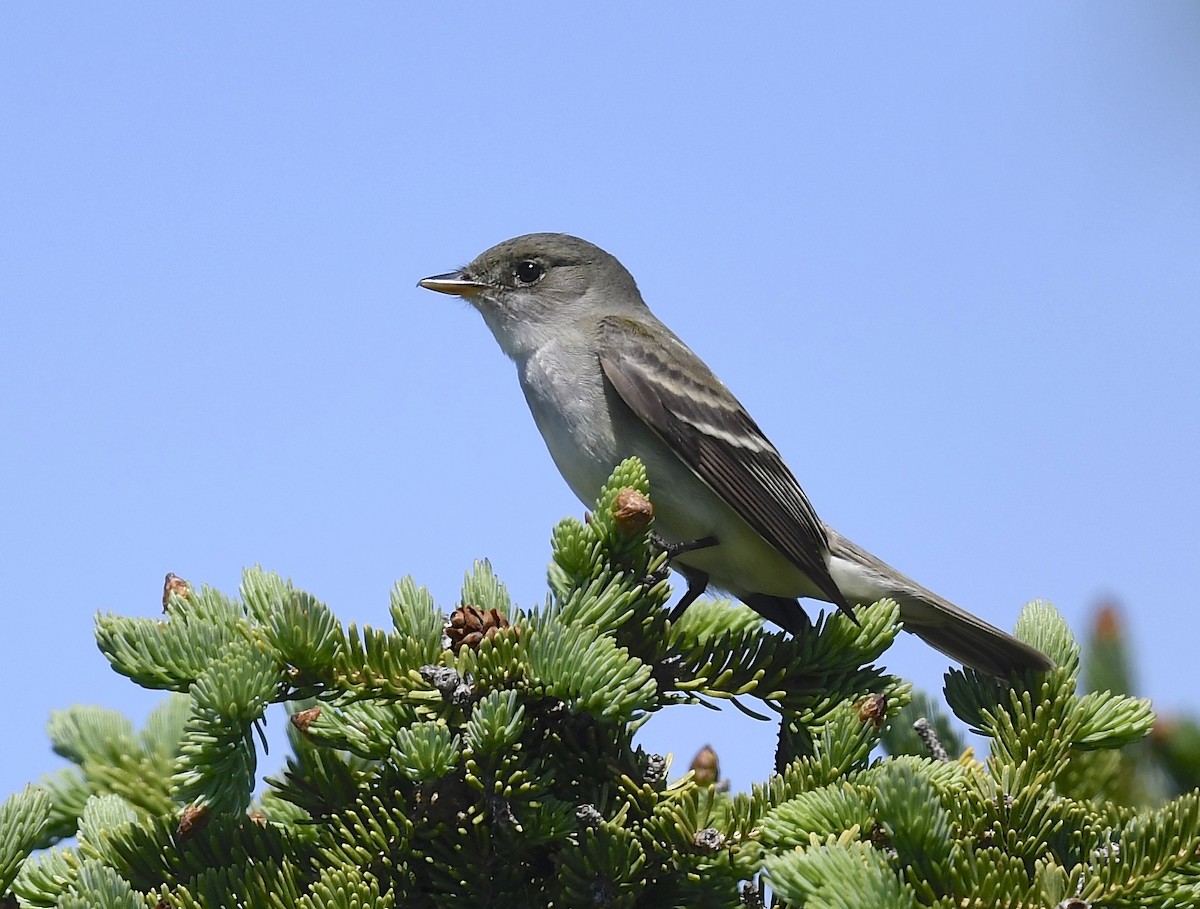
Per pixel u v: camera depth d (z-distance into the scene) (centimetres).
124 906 642
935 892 672
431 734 693
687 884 739
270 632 754
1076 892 682
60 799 877
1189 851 685
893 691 853
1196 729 947
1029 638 962
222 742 685
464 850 737
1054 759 830
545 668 742
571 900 717
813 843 672
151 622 743
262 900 693
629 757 791
